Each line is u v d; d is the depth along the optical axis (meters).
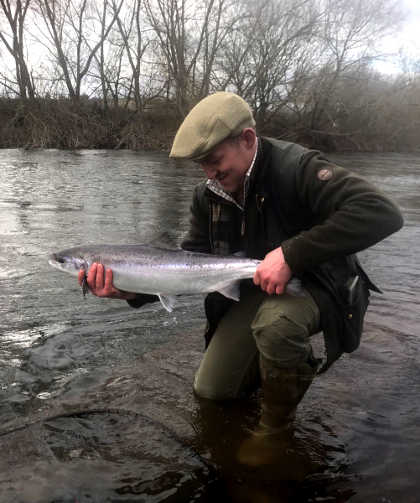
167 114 24.03
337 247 2.24
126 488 2.10
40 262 5.32
